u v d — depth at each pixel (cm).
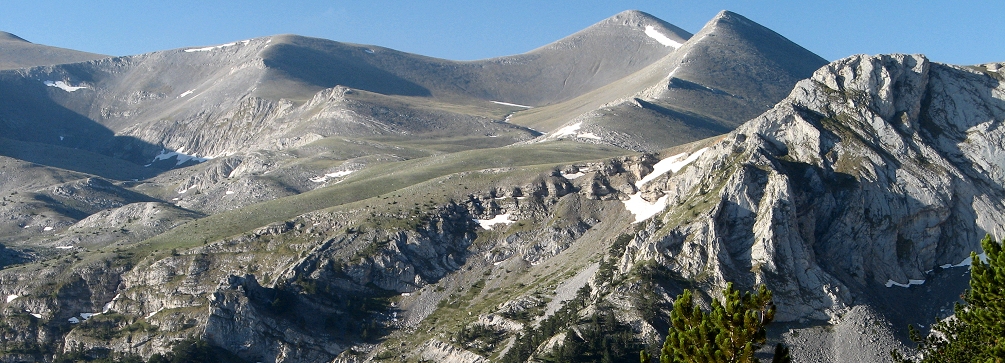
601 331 18662
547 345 18988
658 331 18562
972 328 9206
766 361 17612
